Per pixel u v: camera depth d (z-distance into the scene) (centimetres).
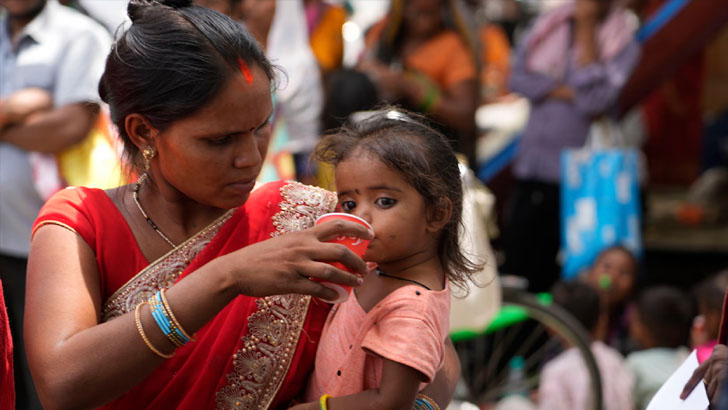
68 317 141
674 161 779
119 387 136
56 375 135
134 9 151
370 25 535
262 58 146
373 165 154
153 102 141
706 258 643
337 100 371
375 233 153
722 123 778
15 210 339
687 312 403
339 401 151
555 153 505
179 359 154
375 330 152
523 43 518
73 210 154
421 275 158
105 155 337
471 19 481
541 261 524
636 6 586
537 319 400
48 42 335
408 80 454
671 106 763
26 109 327
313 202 168
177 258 156
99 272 153
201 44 140
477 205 324
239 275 134
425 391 160
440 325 153
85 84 334
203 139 142
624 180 491
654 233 684
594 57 495
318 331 165
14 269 343
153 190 160
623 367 402
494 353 421
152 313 135
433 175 157
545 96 506
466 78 464
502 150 585
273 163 367
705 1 556
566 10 507
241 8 386
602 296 454
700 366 145
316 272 134
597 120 502
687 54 581
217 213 161
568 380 383
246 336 157
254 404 159
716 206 736
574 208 495
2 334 150
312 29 454
